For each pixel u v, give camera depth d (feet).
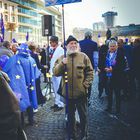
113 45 26.16
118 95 26.71
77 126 21.15
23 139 8.70
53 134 20.86
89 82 17.78
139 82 36.29
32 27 310.45
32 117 23.40
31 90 22.98
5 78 8.34
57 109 29.12
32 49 31.22
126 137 19.92
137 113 27.17
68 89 17.58
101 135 20.39
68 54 17.84
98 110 28.45
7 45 24.79
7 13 259.39
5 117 7.29
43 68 33.78
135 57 35.76
